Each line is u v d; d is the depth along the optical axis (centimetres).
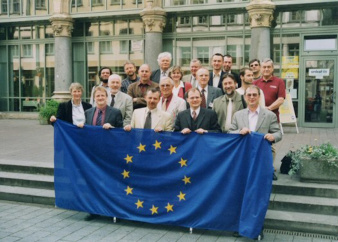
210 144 578
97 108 661
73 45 1772
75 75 1783
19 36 1867
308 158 658
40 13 1797
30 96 1875
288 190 652
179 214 589
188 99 610
